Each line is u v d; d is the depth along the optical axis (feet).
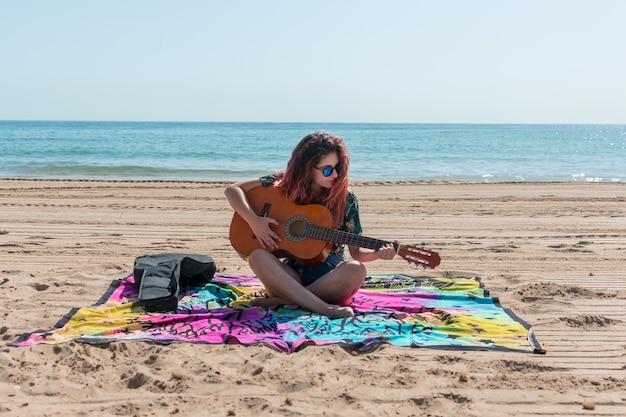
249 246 15.06
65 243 24.22
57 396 10.03
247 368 11.12
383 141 196.65
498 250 23.67
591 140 228.63
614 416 9.47
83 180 54.95
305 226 14.76
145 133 270.26
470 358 11.69
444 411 9.58
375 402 9.86
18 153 105.29
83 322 13.37
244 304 15.11
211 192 45.52
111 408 9.60
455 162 94.17
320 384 10.46
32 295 15.93
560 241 25.93
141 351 12.00
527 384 10.61
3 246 23.27
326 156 14.53
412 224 30.76
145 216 32.71
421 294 16.14
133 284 16.65
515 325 13.53
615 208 37.86
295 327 13.10
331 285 14.57
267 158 98.99
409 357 11.75
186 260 16.53
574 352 12.17
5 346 11.94
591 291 16.79
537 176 71.15
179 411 9.51
